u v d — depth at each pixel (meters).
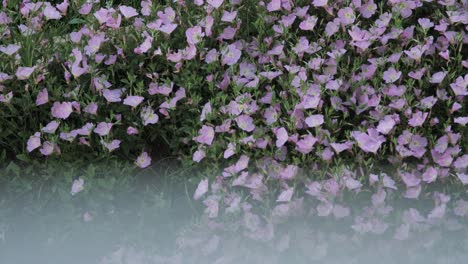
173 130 2.71
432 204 2.56
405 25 2.88
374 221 2.51
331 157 2.62
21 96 2.76
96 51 2.79
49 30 2.96
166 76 2.79
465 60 2.82
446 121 2.67
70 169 2.66
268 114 2.68
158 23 2.82
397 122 2.65
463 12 2.84
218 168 2.65
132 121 2.71
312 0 2.90
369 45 2.78
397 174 2.62
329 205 2.56
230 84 2.75
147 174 2.68
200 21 2.84
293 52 2.80
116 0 3.11
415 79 2.76
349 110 2.74
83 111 2.72
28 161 2.66
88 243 2.46
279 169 2.62
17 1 2.95
